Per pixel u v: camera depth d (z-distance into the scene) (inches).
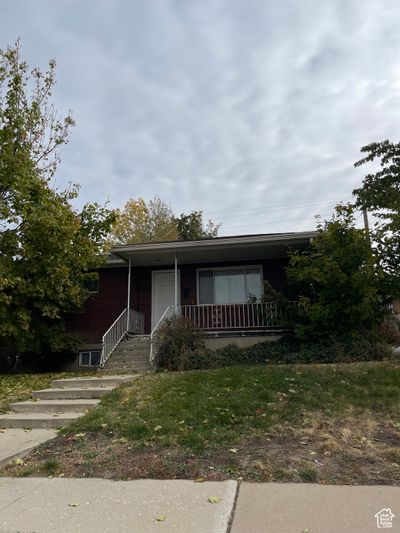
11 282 477.1
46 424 304.3
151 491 185.5
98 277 660.1
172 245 584.4
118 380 398.6
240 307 628.4
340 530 147.2
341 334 475.5
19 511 173.0
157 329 521.0
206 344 546.0
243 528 151.6
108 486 194.2
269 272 649.6
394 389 311.9
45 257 519.2
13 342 574.9
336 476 193.0
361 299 450.6
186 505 170.4
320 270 466.3
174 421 271.7
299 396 306.7
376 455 213.6
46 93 642.2
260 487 184.9
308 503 167.9
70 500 181.2
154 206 1710.1
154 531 151.8
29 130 605.9
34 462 232.4
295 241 559.2
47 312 551.5
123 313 601.9
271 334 543.8
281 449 225.0
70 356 646.5
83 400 351.6
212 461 215.3
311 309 474.9
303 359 459.2
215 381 354.6
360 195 732.7
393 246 446.0
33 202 541.6
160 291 684.7
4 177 506.3
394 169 717.3
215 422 266.7
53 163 649.6
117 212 660.7
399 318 603.5
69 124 660.1
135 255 618.5
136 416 290.0
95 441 257.4
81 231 594.2
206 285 666.2
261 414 276.2
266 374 364.8
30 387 418.3
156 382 377.1
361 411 278.1
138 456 227.5
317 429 251.3
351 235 457.1
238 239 564.4
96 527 156.9
